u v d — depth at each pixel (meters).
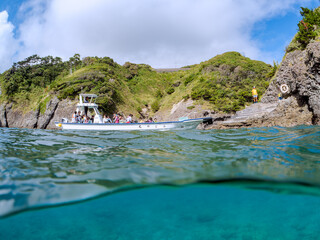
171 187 3.07
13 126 42.03
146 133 10.38
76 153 5.04
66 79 42.34
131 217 2.68
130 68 62.00
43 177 3.33
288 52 20.89
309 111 14.97
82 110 16.91
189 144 6.22
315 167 3.52
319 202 2.93
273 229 2.45
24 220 2.44
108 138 8.09
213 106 31.06
